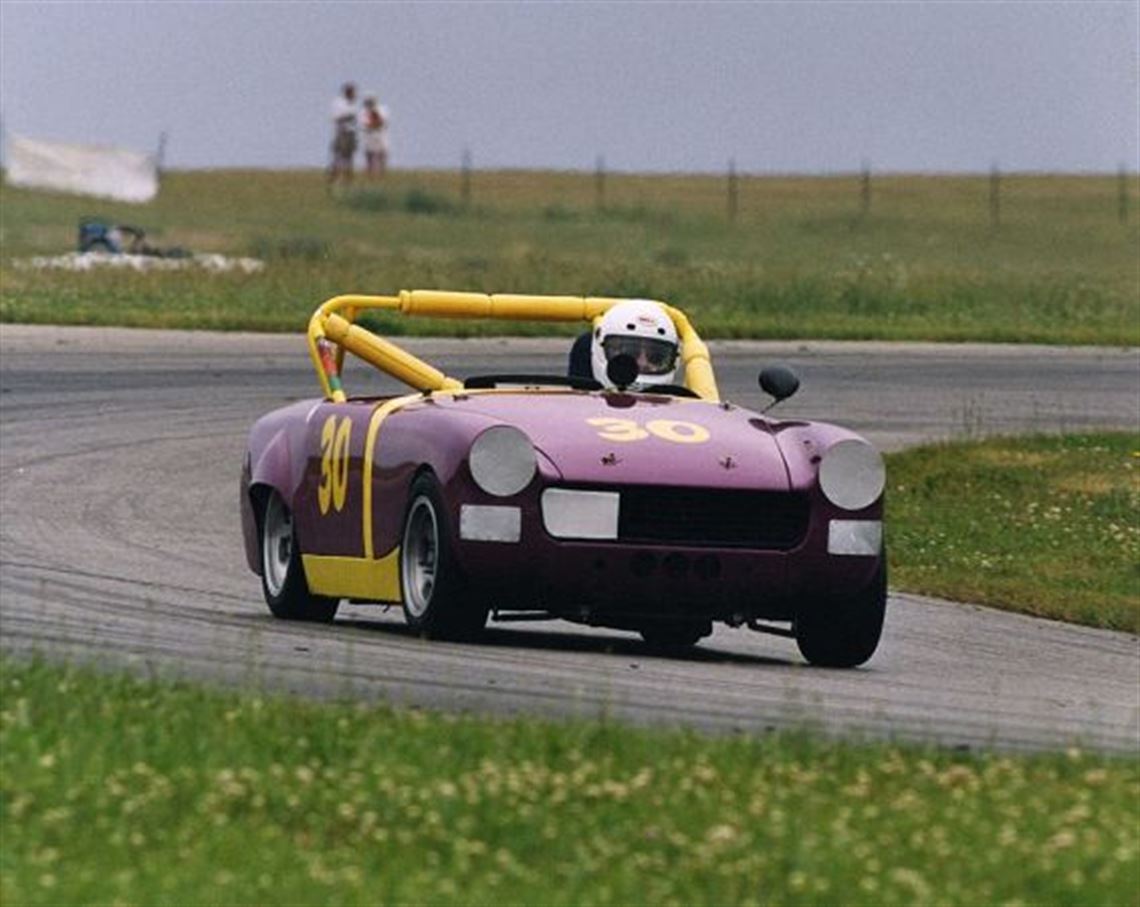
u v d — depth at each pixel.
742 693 26.70
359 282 101.44
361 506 31.09
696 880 16.89
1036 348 91.62
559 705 24.62
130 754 19.92
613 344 33.09
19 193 191.38
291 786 19.12
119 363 72.12
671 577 28.67
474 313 35.12
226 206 196.50
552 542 28.41
